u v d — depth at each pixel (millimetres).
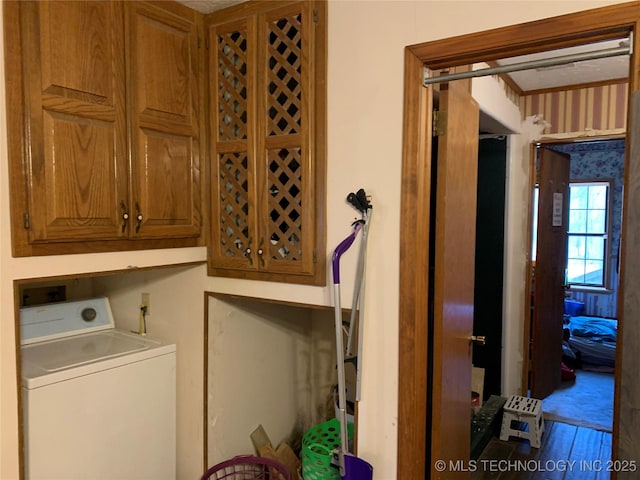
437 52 1511
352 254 1692
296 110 1795
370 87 1636
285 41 1796
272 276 1895
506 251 3381
